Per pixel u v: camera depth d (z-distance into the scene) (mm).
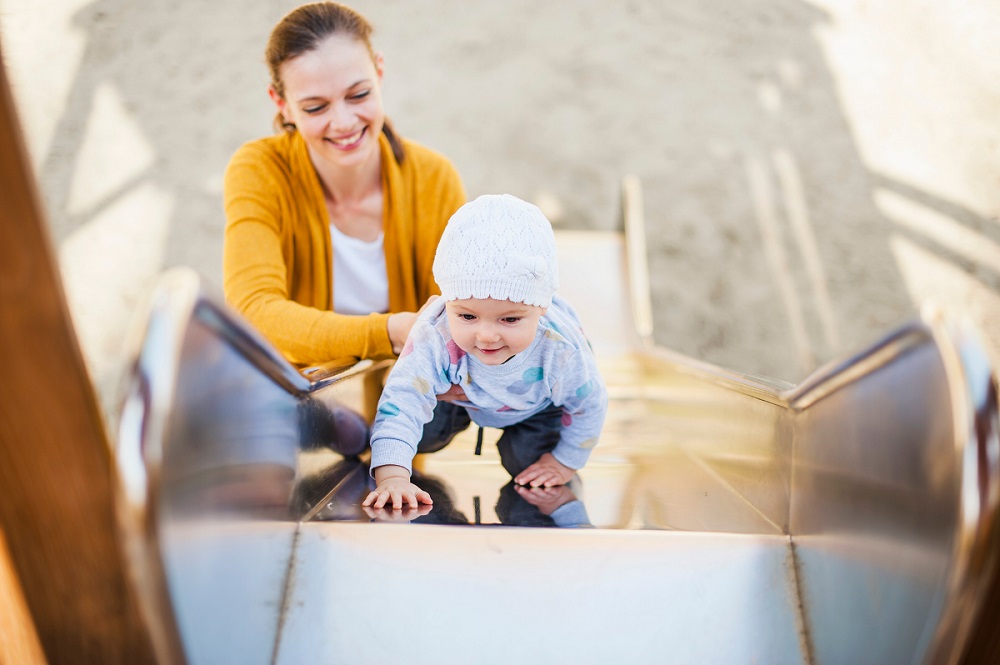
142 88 3424
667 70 3547
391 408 1182
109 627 679
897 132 3533
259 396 867
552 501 1155
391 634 890
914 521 701
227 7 3494
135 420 586
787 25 3590
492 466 1356
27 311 601
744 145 3516
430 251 1716
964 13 3562
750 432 1194
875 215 3473
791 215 3480
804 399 967
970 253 3428
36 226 593
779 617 930
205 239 3324
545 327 1161
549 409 1382
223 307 730
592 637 888
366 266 1689
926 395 689
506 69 3531
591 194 3477
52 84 3400
